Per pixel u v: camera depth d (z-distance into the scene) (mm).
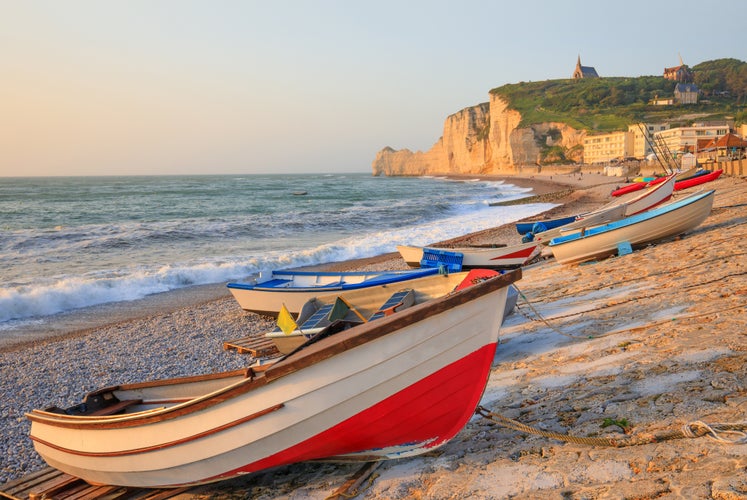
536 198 61188
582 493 4426
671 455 4648
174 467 5652
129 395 6953
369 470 5770
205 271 21375
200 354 11930
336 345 5031
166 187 124938
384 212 47875
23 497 6254
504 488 4789
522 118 178625
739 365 6082
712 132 109562
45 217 47844
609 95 189000
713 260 12188
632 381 6383
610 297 11000
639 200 22125
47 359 11914
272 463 5520
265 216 44938
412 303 9977
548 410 6191
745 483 3992
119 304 17672
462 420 5668
